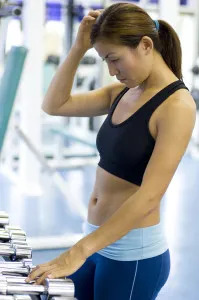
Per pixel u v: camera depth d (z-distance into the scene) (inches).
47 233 194.2
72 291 64.1
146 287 79.0
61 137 293.4
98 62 293.3
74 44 86.0
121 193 78.2
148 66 72.9
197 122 335.9
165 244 80.8
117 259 77.8
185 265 170.4
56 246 181.5
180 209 227.6
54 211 220.2
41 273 66.7
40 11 225.5
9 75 151.2
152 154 71.1
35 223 204.5
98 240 68.1
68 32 278.5
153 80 75.1
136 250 77.0
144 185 68.6
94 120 315.6
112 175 78.4
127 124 75.5
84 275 84.7
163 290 153.0
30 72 229.5
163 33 76.4
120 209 68.7
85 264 84.4
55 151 304.2
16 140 283.4
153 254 78.0
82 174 283.7
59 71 87.9
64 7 277.1
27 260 72.4
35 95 231.8
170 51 76.5
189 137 70.8
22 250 74.3
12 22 253.8
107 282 79.0
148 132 73.8
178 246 185.5
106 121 80.8
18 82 151.5
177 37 77.2
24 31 228.4
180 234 197.2
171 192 252.8
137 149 74.5
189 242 189.8
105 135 79.5
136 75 72.8
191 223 209.9
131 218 68.0
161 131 71.4
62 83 87.7
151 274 78.7
